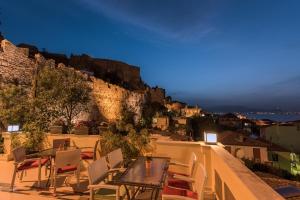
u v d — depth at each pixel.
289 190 3.51
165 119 33.12
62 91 9.35
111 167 3.76
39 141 6.79
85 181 4.97
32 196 4.19
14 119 7.81
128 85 48.41
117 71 51.09
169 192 2.94
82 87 10.29
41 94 8.71
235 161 3.21
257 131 41.31
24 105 8.03
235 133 22.14
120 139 5.74
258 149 19.11
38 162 4.79
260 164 12.67
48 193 4.34
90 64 45.66
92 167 3.06
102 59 49.91
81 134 6.43
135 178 2.83
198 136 38.66
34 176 5.36
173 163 3.96
